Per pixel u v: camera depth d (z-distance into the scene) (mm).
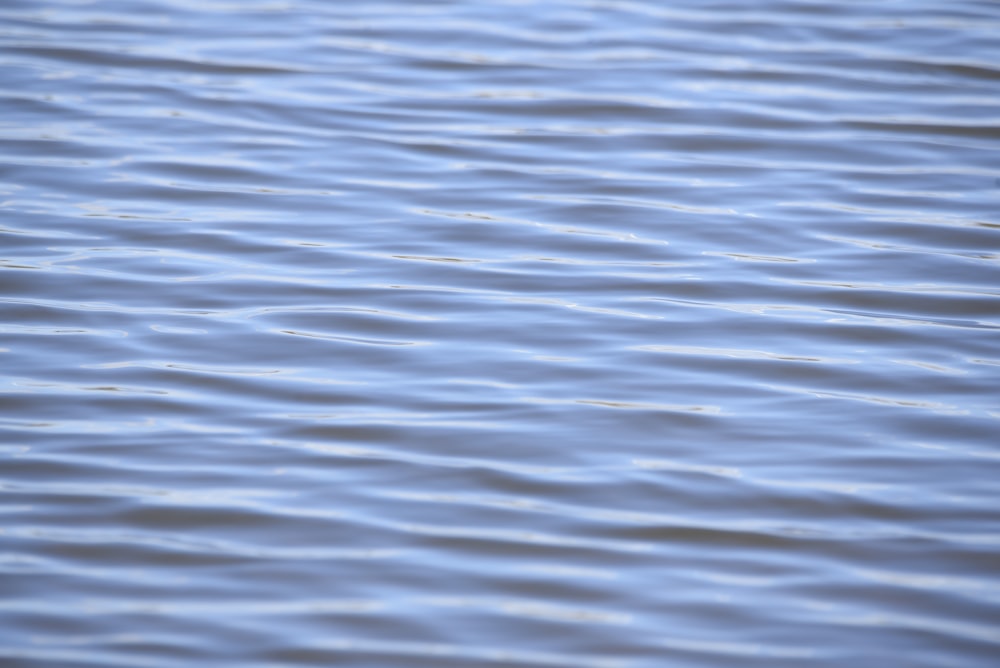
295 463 12867
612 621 10891
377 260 16625
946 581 11359
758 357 14703
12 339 14797
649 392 14070
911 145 19578
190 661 10398
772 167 19016
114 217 17438
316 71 21656
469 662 10469
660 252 16875
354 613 10953
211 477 12633
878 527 12055
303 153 19250
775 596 11180
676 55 22234
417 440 13234
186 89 20984
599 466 12891
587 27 23297
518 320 15375
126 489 12430
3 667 10281
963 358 14688
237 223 17406
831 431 13438
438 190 18328
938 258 16734
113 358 14508
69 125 19750
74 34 22672
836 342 15000
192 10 23844
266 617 10883
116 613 10898
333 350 14773
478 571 11453
